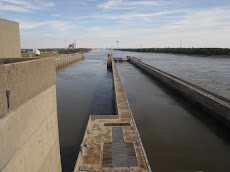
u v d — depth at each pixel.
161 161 13.98
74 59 105.88
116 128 15.32
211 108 22.52
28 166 4.21
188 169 13.14
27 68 4.18
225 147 15.92
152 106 26.64
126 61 113.56
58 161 6.75
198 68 69.00
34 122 4.55
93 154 11.80
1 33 5.66
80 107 25.98
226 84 40.31
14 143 3.57
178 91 33.94
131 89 37.91
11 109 3.53
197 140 17.02
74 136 17.52
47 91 5.54
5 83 3.31
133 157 11.38
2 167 3.15
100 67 79.31
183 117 22.52
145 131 18.69
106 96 31.77
